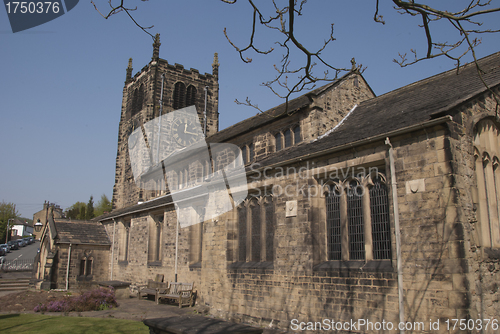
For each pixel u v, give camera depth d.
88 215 82.88
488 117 11.79
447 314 9.27
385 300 10.68
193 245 21.55
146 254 26.23
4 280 30.17
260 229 15.51
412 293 10.05
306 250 13.20
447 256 9.55
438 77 16.72
